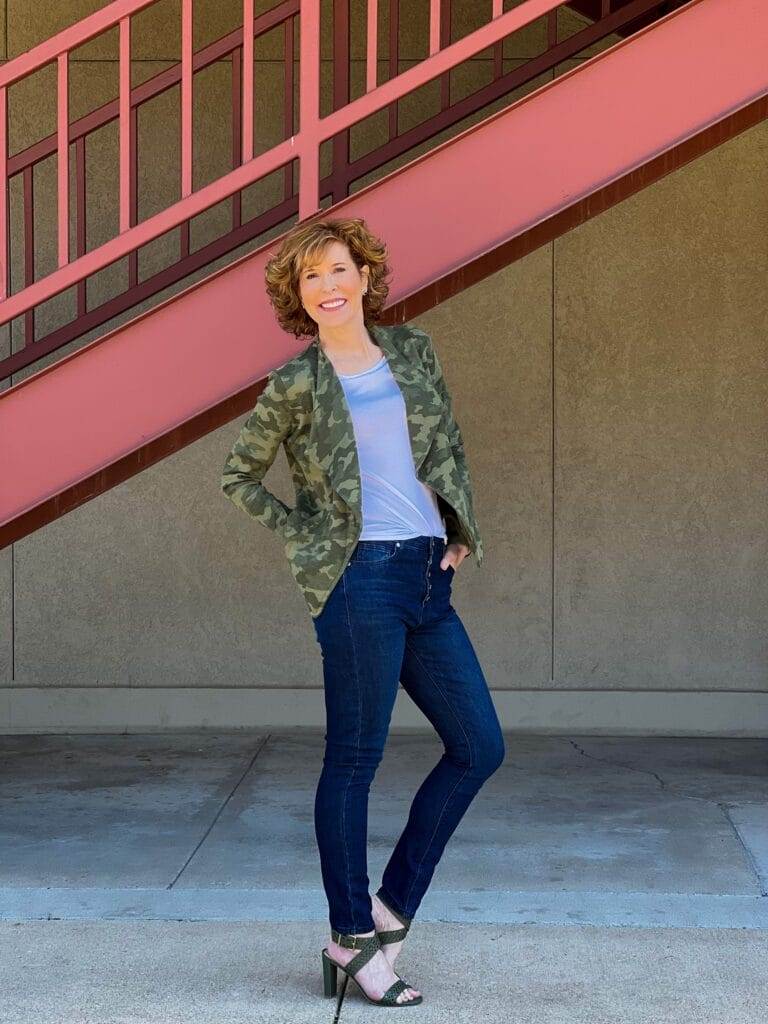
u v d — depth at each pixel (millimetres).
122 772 4656
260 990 2557
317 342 2539
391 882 2533
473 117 5250
